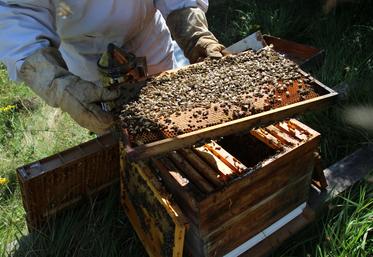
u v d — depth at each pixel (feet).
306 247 7.04
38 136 10.40
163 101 5.43
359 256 6.68
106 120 5.48
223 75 5.97
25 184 6.53
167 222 5.73
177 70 6.21
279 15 13.05
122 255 7.07
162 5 7.85
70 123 10.73
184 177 5.60
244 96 5.47
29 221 7.34
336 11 12.50
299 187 6.64
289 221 7.16
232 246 6.28
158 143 4.56
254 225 6.37
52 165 6.79
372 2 12.24
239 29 13.38
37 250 7.06
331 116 9.26
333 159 8.67
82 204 7.79
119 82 6.10
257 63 6.18
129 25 8.18
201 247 5.81
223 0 14.97
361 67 10.14
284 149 5.86
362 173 7.86
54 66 5.74
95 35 8.02
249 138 6.70
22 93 12.12
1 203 8.54
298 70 5.97
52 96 5.69
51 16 6.72
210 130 4.81
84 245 7.06
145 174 5.72
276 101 5.39
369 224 6.83
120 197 7.76
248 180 5.53
